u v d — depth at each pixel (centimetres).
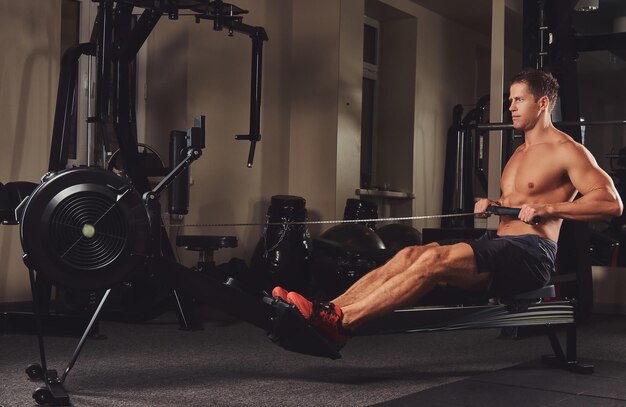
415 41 867
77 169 271
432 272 300
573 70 535
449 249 305
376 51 879
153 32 648
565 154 326
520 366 366
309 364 366
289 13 738
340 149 726
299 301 288
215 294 294
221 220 667
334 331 294
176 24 640
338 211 725
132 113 496
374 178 886
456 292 389
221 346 415
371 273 310
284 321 286
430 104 897
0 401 277
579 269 488
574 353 360
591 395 299
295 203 622
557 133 337
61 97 469
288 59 738
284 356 387
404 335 471
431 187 902
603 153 644
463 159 841
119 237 273
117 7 479
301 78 739
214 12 470
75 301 480
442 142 923
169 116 641
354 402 285
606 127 643
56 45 554
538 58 535
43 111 546
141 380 320
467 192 841
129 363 359
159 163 519
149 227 278
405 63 872
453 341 452
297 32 741
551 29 534
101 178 272
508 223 336
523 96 337
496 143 563
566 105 526
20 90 530
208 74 654
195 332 465
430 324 317
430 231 515
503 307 334
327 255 595
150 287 497
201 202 650
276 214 621
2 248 517
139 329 473
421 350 416
